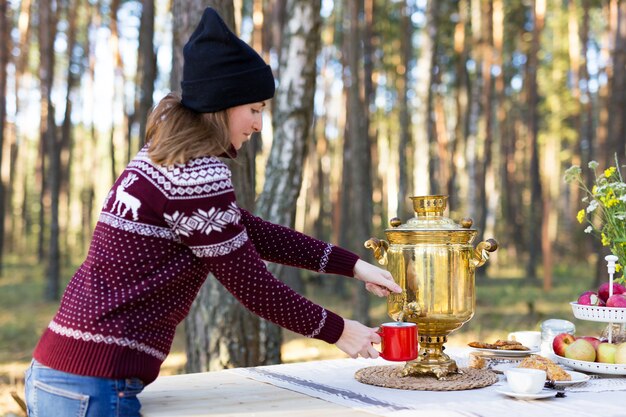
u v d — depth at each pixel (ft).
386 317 34.50
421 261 5.69
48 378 4.60
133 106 59.26
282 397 5.41
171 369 22.71
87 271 4.74
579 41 65.82
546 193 49.49
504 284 53.78
